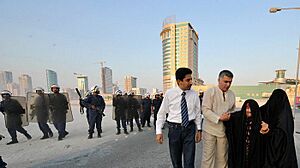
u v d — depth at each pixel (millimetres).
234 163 2316
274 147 2006
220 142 2459
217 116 2332
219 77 2447
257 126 2088
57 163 3660
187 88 2398
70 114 6488
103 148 4699
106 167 3412
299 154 3678
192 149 2475
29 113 5816
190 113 2459
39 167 3461
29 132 7074
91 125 5895
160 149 4535
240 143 2230
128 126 8523
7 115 5316
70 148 4734
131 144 5082
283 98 2049
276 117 2041
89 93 6195
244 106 2215
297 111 15641
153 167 3369
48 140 5672
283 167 1958
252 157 2143
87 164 3580
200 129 2604
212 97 2447
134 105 7137
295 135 5496
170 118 2484
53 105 5809
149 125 8477
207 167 2516
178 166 2553
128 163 3596
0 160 3127
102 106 6148
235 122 2307
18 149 4691
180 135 2430
